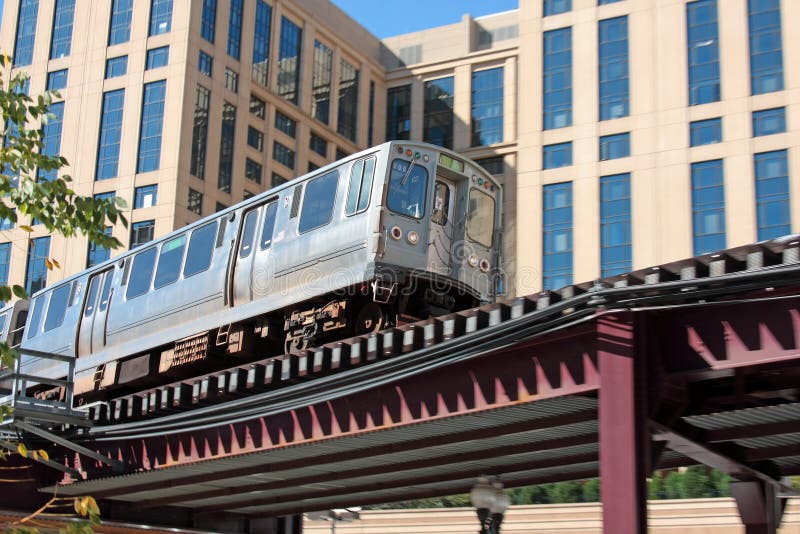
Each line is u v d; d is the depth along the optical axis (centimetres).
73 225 1173
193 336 2167
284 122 6906
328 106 7288
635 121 4903
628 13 5062
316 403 1558
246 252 2078
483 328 1355
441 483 2238
